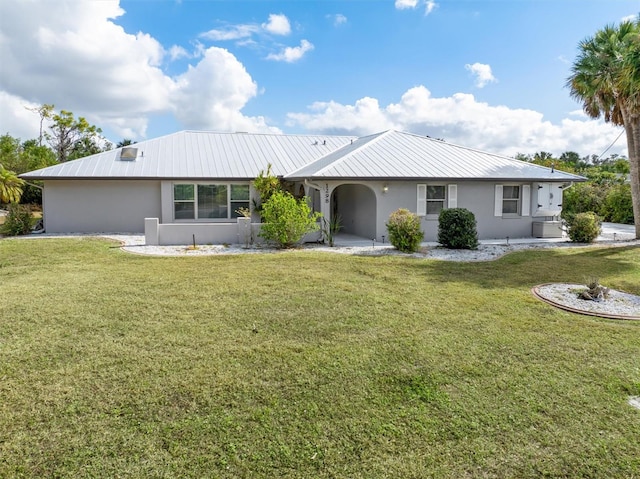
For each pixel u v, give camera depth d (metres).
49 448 3.19
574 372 4.57
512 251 13.51
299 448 3.23
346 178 14.73
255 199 18.38
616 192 23.02
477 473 2.98
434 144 19.09
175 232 14.66
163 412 3.70
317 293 7.75
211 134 22.62
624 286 8.72
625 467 3.05
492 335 5.66
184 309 6.68
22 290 7.80
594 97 16.12
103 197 17.73
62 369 4.49
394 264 10.88
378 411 3.76
